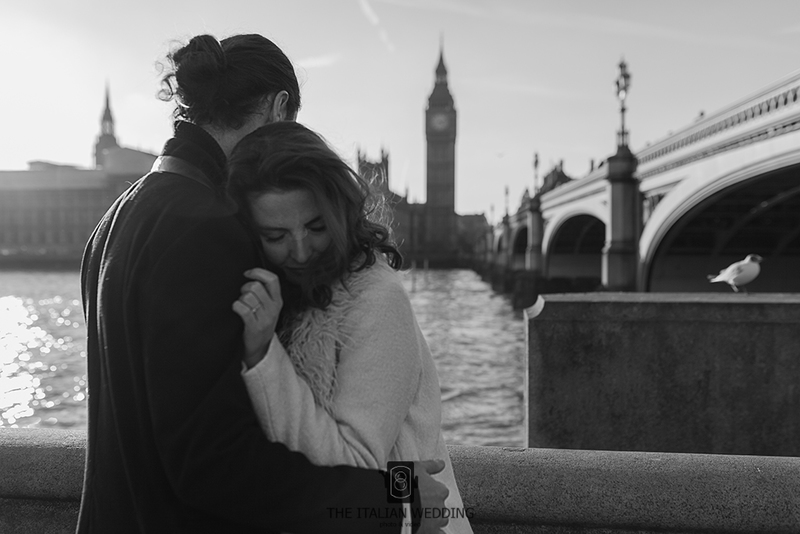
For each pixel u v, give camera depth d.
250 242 1.10
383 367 1.16
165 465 0.99
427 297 66.00
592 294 5.00
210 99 1.26
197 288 1.01
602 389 4.32
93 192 135.50
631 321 4.30
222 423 0.98
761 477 1.71
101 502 1.12
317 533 1.04
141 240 1.10
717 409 4.22
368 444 1.11
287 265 1.21
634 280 28.31
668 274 31.33
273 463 0.99
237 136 1.32
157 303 1.00
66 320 45.34
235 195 1.15
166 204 1.11
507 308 52.22
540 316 4.38
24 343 33.69
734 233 28.05
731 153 18.61
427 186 184.62
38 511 1.89
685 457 1.82
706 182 20.34
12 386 22.91
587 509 1.73
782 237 29.61
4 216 139.25
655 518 1.71
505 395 20.05
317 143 1.17
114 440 1.11
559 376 4.36
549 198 46.19
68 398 21.12
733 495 1.69
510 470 1.78
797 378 4.15
